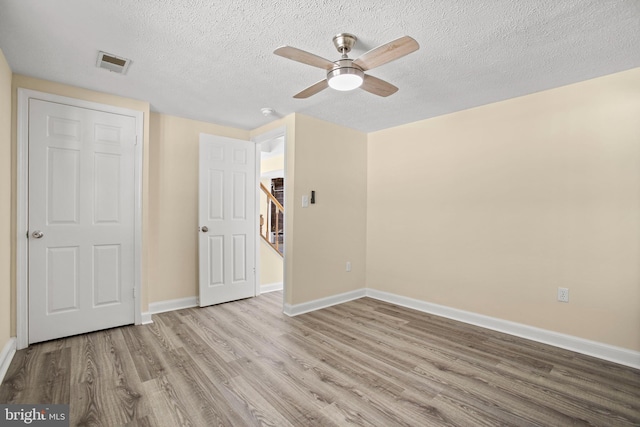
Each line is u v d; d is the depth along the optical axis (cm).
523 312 279
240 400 181
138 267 299
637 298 226
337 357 236
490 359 235
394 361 230
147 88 270
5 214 224
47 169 255
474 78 246
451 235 329
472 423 164
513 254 285
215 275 366
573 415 171
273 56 214
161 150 340
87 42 197
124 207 292
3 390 188
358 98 290
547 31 183
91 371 211
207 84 261
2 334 213
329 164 371
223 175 373
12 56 215
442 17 171
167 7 162
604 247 240
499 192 295
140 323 299
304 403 179
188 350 245
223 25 179
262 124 379
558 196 261
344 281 389
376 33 187
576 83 253
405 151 374
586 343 246
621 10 162
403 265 375
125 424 160
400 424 163
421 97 287
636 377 210
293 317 327
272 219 761
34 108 249
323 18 172
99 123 279
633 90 229
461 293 321
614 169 236
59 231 261
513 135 287
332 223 375
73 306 267
